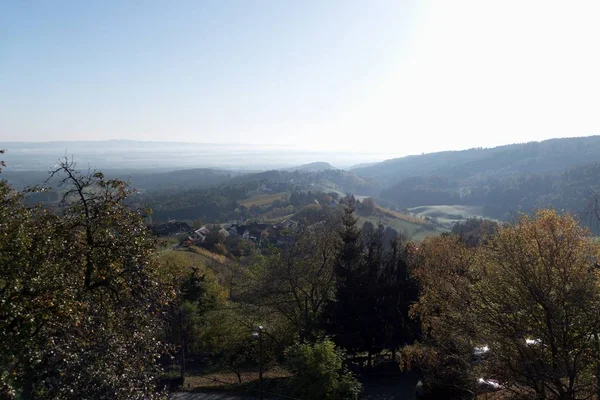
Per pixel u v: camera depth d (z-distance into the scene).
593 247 14.40
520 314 14.56
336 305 27.41
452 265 23.73
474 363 17.38
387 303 28.84
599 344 12.93
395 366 28.61
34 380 10.56
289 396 20.52
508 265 15.17
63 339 10.91
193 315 32.03
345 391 19.31
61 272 11.34
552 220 14.87
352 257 27.75
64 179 13.12
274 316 30.53
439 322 18.22
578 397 13.82
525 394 14.45
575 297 13.23
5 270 10.06
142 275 13.24
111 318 12.52
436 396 19.91
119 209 13.70
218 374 29.36
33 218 12.52
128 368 11.67
